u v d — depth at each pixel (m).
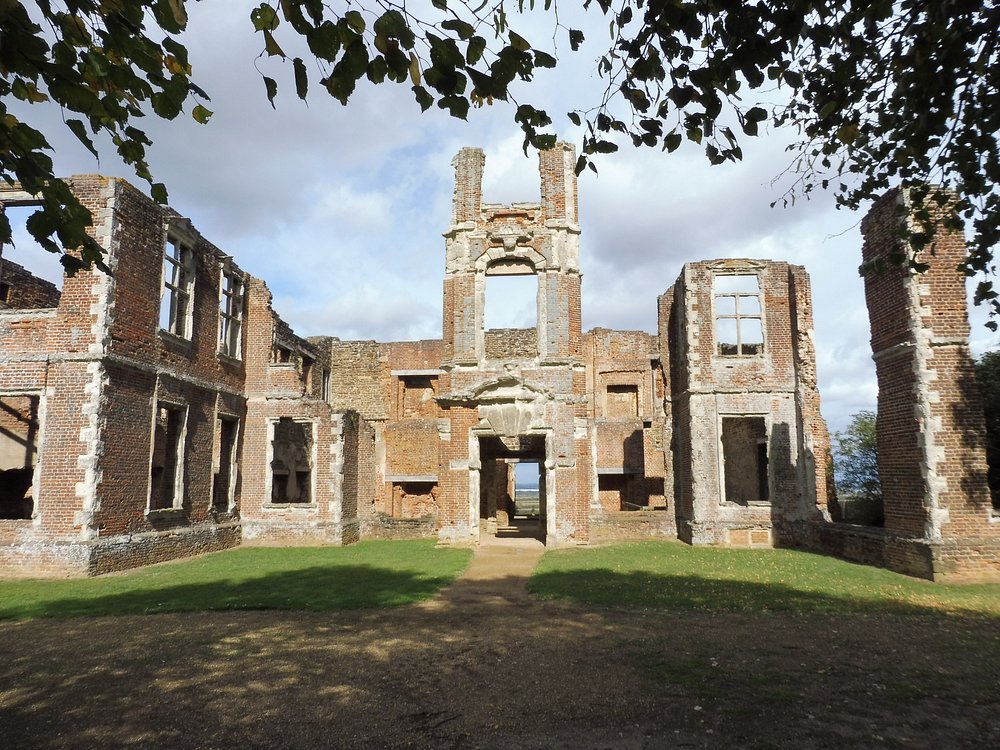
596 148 5.65
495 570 16.84
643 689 6.84
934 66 5.74
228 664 7.94
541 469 28.05
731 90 5.27
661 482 34.19
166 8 4.10
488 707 6.40
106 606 11.76
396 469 35.34
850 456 29.12
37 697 6.77
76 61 4.41
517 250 23.94
